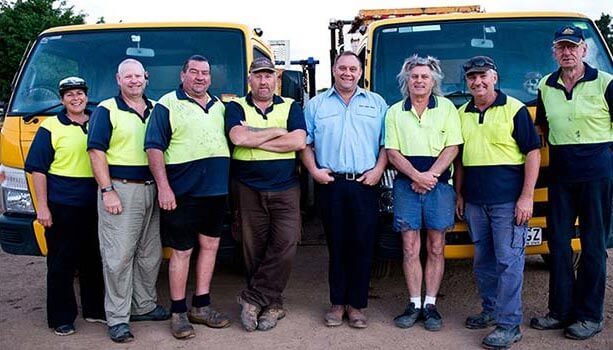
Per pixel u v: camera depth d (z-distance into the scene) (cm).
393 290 616
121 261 489
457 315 546
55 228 500
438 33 609
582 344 476
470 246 524
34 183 491
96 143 471
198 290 525
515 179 470
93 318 546
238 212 514
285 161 501
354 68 494
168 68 610
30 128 549
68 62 610
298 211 513
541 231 519
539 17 612
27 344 498
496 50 597
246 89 598
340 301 520
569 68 464
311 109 511
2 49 2572
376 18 891
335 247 513
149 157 475
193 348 485
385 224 531
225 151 490
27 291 641
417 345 481
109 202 477
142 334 514
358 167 495
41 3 2736
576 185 473
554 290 497
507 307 472
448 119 485
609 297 580
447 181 498
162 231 508
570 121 465
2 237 550
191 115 478
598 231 475
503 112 466
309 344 488
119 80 489
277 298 532
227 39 616
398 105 496
